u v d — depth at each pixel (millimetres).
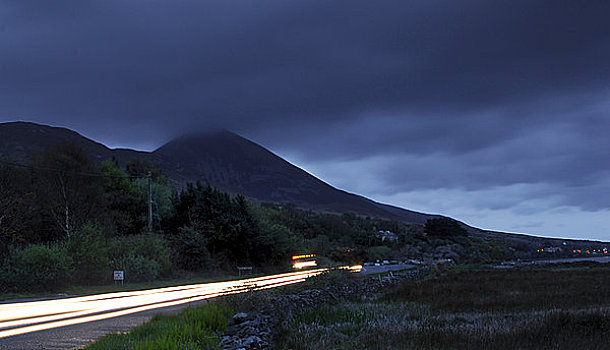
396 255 101375
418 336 10359
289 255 64188
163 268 41312
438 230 136625
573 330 10617
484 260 87625
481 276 38188
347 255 80938
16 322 15141
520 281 30328
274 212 88750
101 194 52094
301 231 94188
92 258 32750
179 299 24141
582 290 22547
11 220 36844
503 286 26156
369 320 13531
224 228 53281
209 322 12062
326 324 13008
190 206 54188
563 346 9266
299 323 12766
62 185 46094
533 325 11070
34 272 27844
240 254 55125
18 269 27391
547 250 145625
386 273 48344
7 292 25250
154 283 36906
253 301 14352
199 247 47969
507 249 120812
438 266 50562
